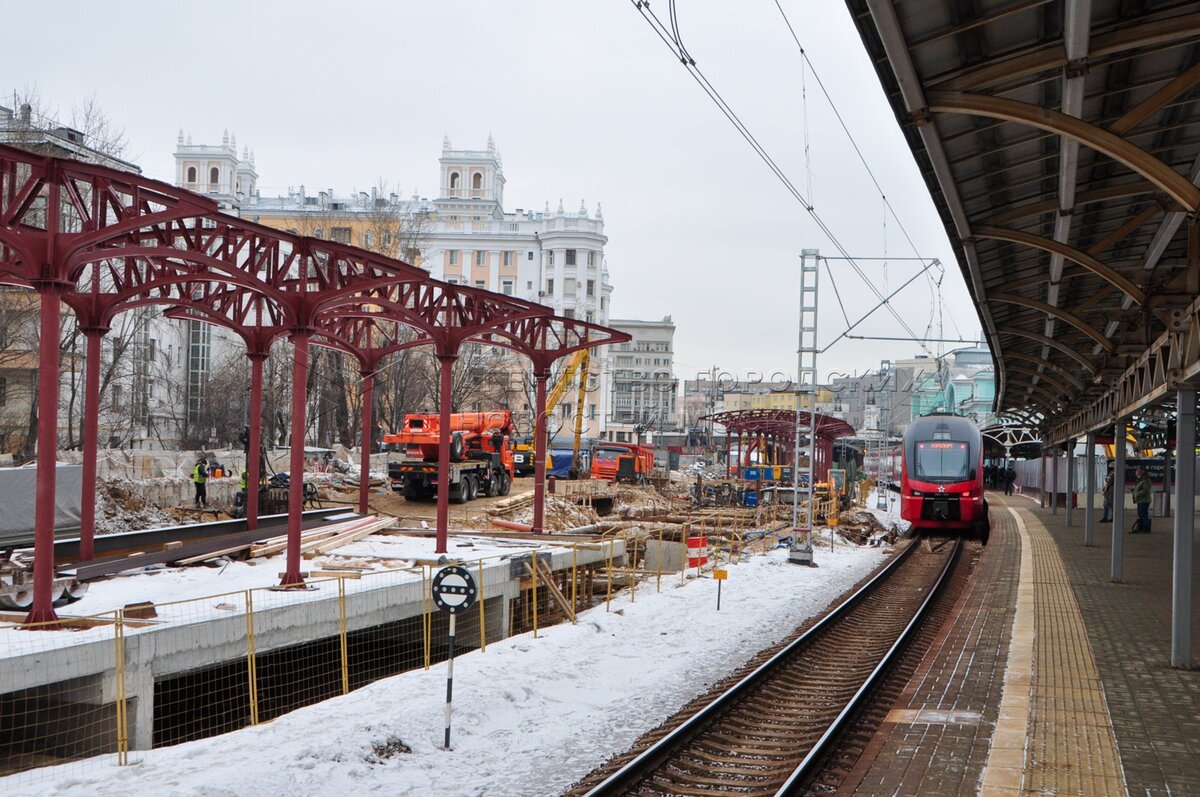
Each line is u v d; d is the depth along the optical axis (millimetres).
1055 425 40812
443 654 19047
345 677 14547
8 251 15469
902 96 10297
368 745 10289
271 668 16266
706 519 42531
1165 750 9289
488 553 23203
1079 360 22359
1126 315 15797
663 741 9953
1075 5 7867
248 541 22391
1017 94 11320
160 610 14609
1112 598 19141
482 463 39375
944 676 12945
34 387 38969
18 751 12148
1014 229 15688
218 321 22984
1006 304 21734
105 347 46125
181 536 23969
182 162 98625
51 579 13586
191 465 37969
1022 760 8969
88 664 11945
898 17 8805
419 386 58062
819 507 45312
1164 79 11125
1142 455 47594
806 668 14680
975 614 18031
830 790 8742
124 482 30031
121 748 10781
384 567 20375
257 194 104250
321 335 25141
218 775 9289
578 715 12000
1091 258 14195
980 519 35188
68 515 25156
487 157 105750
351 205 86312
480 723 11555
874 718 11156
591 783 9320
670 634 17219
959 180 13242
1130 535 33094
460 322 23094
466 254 94750
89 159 39219
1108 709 10812
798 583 24469
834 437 58938
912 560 30250
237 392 57188
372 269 20375
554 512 39219
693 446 107062
